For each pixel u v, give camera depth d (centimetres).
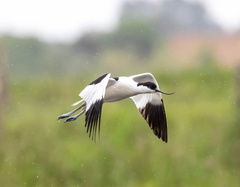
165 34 4678
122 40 4353
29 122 1559
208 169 1369
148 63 3195
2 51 1752
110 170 1328
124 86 1048
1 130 1416
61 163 1304
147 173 1346
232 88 1833
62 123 1622
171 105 1977
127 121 1642
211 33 4131
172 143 1490
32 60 3406
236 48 3416
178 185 1315
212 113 1762
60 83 2267
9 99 1702
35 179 1264
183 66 2856
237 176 1345
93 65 3319
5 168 1283
